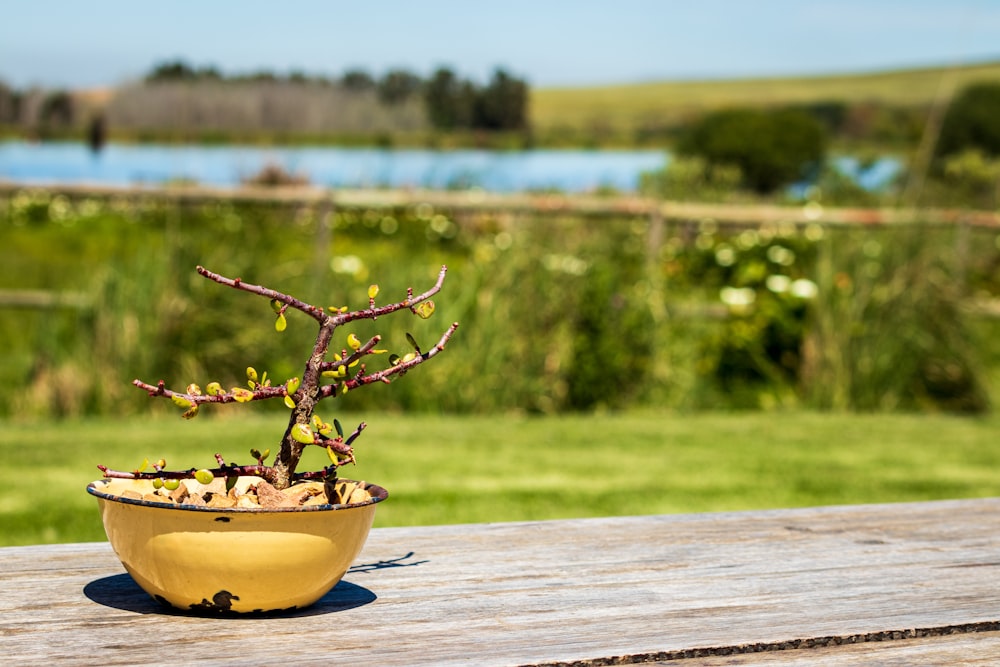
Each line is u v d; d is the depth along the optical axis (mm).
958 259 7668
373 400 6590
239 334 6391
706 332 7367
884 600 1501
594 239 7340
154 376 6289
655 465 5195
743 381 7418
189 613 1376
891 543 1837
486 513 4113
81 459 4926
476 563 1668
